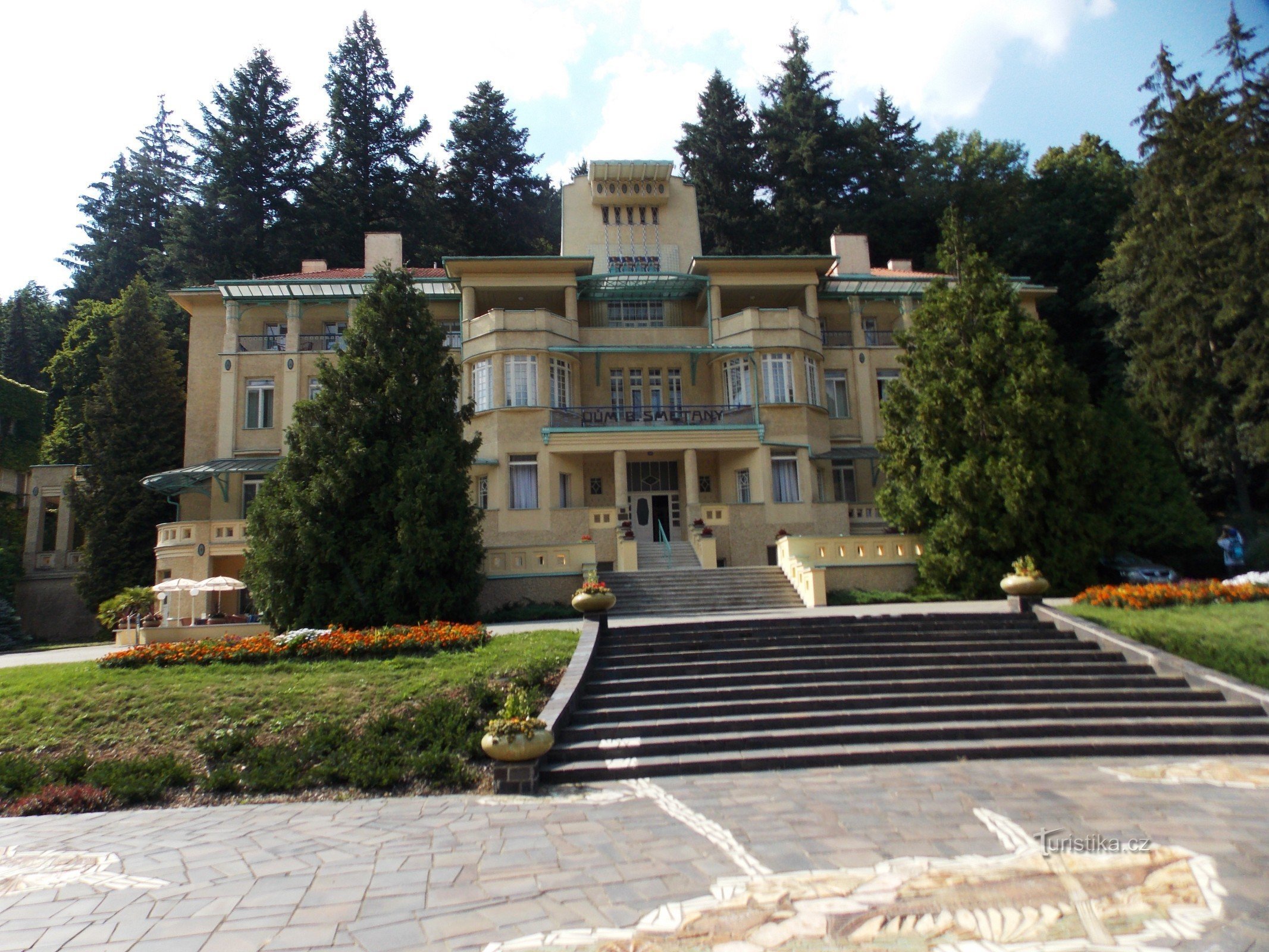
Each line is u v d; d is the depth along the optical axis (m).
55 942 5.53
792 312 32.69
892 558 24.64
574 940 5.37
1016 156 48.31
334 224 46.53
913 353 26.64
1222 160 32.56
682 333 34.62
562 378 32.25
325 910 6.00
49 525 39.66
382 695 12.68
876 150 50.00
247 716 12.22
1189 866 6.52
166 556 28.31
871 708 12.12
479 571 22.55
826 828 7.80
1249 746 10.77
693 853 7.15
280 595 19.61
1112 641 14.32
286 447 31.52
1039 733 11.23
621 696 12.37
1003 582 16.61
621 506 29.70
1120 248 34.84
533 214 52.88
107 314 44.09
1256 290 29.41
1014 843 7.18
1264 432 28.81
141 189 54.50
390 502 20.23
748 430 30.86
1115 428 26.59
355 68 51.88
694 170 50.56
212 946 5.39
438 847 7.58
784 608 22.36
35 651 23.03
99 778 10.48
